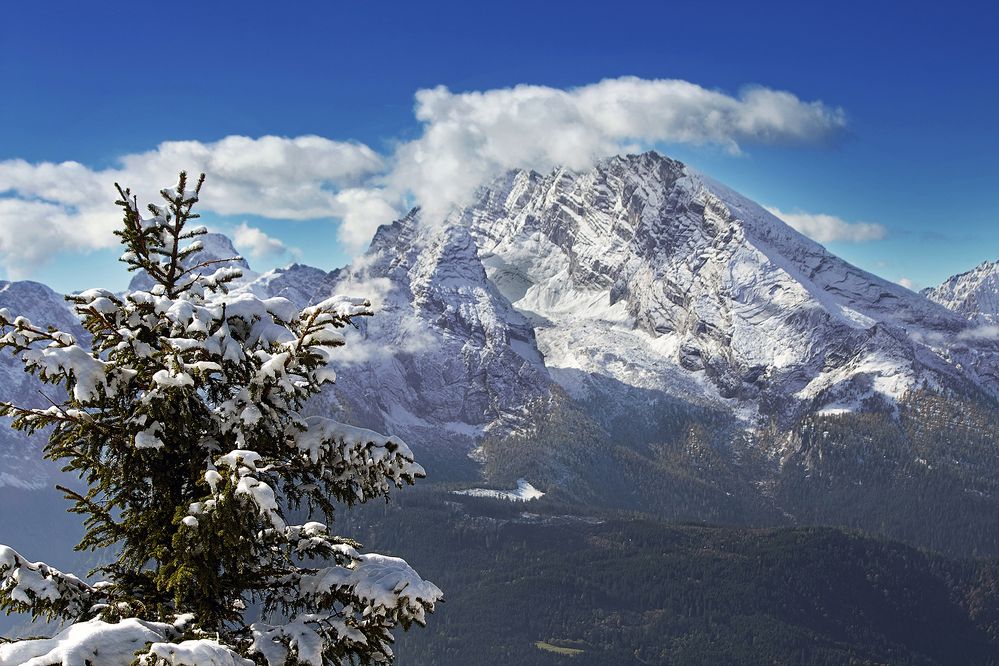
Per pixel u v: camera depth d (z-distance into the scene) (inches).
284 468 709.3
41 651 598.5
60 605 698.8
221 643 656.4
